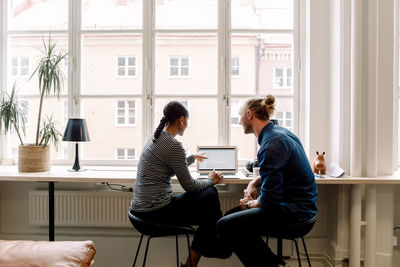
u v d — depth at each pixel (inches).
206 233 66.4
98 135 131.8
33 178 76.9
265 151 58.3
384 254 81.3
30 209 90.1
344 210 82.0
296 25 95.3
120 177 77.2
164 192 64.2
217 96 97.2
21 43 102.3
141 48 98.7
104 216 88.7
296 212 58.6
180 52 104.7
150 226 60.9
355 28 75.7
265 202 57.3
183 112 67.8
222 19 96.4
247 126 66.5
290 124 97.7
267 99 63.9
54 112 101.7
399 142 92.4
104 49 106.6
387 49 79.5
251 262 59.4
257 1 97.5
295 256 90.0
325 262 89.4
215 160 81.7
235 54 100.3
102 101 132.7
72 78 98.7
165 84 100.6
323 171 79.4
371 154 76.2
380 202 81.2
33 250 47.8
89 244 51.9
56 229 93.5
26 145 86.2
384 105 79.7
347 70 80.0
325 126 89.0
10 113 84.5
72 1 98.7
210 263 90.5
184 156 64.4
